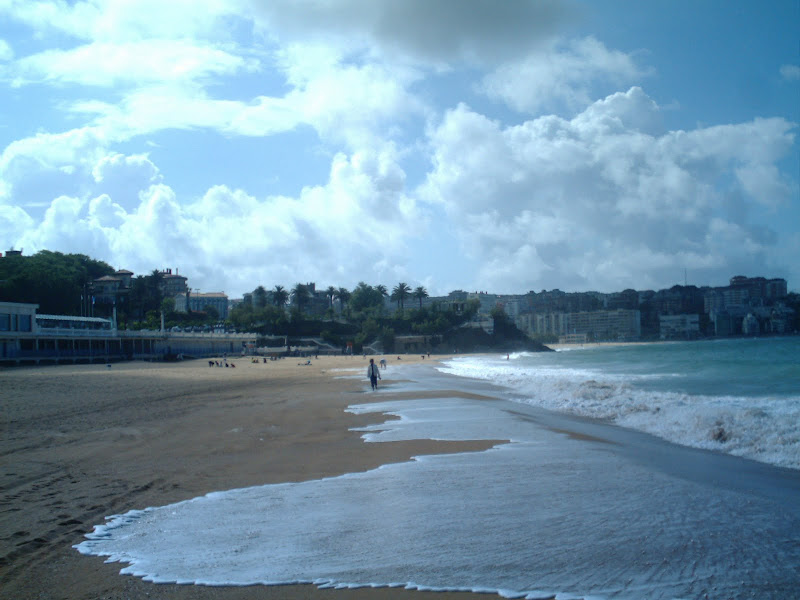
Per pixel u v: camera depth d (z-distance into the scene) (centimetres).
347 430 1540
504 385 3169
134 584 542
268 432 1514
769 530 664
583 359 8919
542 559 587
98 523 734
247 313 16050
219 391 2992
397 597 508
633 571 556
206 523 729
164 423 1694
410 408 2059
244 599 507
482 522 709
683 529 672
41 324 7212
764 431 1255
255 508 796
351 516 748
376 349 15400
